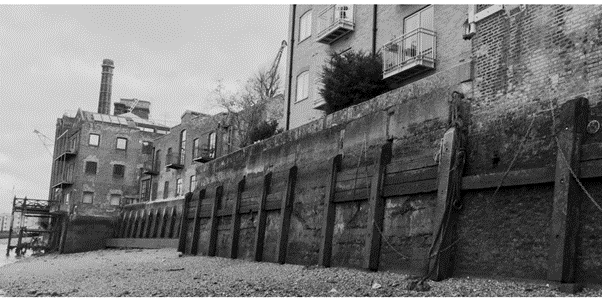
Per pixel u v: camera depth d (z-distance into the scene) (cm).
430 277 1313
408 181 1475
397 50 2208
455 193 1327
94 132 6525
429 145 1464
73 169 6544
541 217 1138
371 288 1316
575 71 1141
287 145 2195
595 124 1078
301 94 3092
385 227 1555
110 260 3169
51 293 1564
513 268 1181
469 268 1289
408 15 2294
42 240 6425
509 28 1309
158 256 3089
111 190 6481
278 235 2084
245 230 2414
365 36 2556
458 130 1353
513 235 1193
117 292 1523
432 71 2111
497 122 1295
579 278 1052
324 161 1919
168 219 4188
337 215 1775
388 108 1644
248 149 2555
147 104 7850
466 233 1311
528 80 1240
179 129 5475
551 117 1168
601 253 1023
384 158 1583
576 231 1062
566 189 1070
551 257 1074
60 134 7669
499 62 1321
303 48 3105
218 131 4656
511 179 1198
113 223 5225
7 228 12206
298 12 3206
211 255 2697
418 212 1443
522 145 1219
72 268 2716
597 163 1039
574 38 1155
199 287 1555
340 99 2225
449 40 2048
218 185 2805
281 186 2167
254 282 1609
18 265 3341
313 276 1617
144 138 6744
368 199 1617
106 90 8262
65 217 5203
